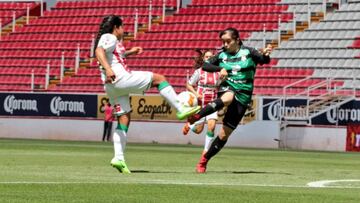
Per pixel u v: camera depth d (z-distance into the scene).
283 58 84.19
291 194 19.61
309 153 58.66
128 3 101.19
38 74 97.25
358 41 82.31
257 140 72.19
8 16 107.00
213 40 92.00
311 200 18.27
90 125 82.19
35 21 105.12
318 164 39.81
